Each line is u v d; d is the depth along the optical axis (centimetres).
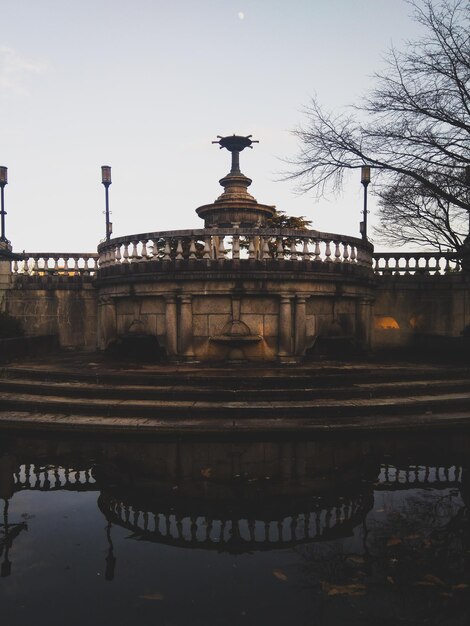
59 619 339
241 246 1380
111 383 1022
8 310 1820
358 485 596
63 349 1800
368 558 428
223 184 2069
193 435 797
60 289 1819
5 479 625
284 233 1229
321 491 580
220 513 523
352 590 376
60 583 389
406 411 899
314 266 1262
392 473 638
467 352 1341
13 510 536
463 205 1398
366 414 883
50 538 470
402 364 1238
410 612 347
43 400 938
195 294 1243
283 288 1244
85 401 923
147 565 418
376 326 1756
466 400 935
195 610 351
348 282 1353
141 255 1307
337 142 1487
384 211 2242
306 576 398
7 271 1823
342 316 1402
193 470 648
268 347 1272
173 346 1259
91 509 537
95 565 418
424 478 621
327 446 745
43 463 682
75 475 636
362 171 1903
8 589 380
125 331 1408
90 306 1830
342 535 472
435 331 1762
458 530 482
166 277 1233
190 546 452
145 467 661
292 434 797
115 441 775
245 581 391
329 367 1148
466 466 666
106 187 2028
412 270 1809
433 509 531
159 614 346
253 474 632
